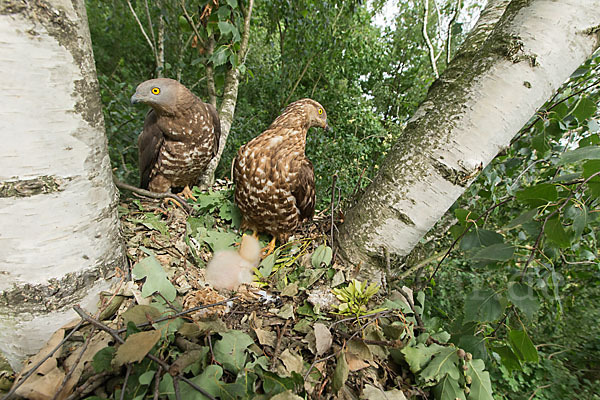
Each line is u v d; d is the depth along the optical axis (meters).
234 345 0.95
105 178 0.98
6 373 0.91
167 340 0.88
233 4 1.89
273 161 1.56
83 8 0.83
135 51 5.44
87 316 0.84
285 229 1.76
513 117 1.07
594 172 0.88
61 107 0.79
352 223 1.46
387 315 1.18
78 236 0.90
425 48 7.26
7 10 0.67
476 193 2.02
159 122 1.80
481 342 1.16
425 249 2.12
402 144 1.31
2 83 0.69
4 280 0.83
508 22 1.08
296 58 5.05
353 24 5.41
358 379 1.02
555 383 3.13
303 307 1.24
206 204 1.81
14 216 0.78
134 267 1.14
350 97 6.09
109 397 0.79
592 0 0.96
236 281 1.35
